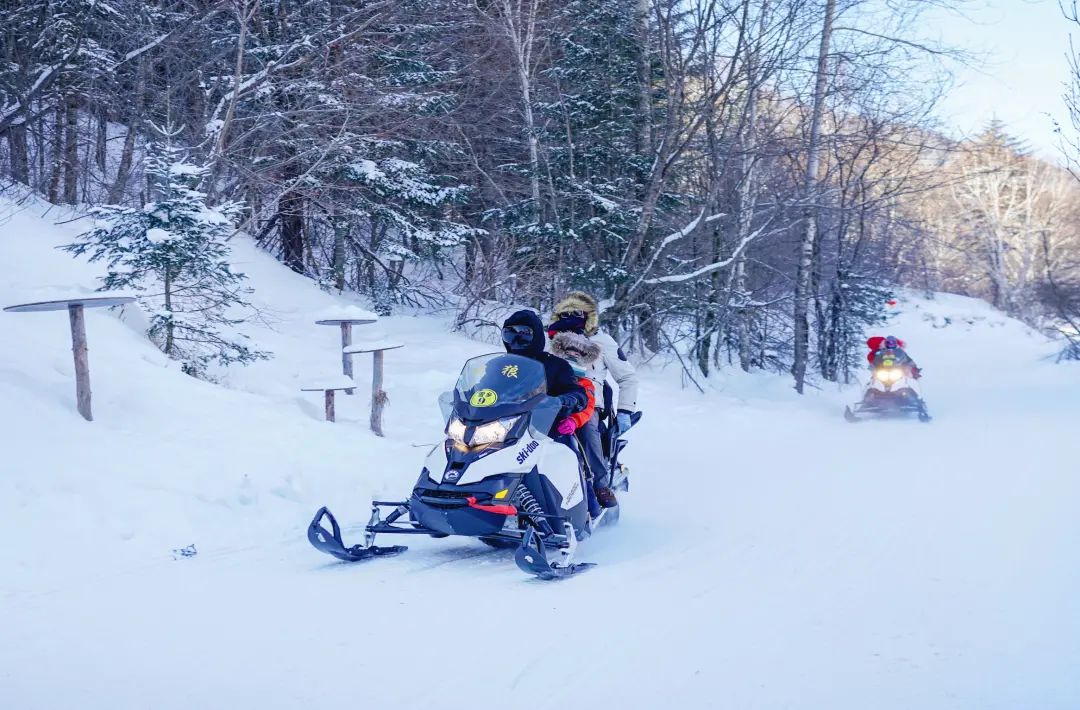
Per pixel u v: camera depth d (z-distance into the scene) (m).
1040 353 36.84
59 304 7.50
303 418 9.51
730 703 3.18
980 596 4.50
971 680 3.36
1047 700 3.15
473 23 18.14
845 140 16.78
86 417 7.63
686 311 18.91
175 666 3.54
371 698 3.22
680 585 4.87
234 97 15.33
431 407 11.63
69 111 17.27
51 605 4.43
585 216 18.70
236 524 6.18
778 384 19.91
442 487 5.13
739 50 14.52
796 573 5.11
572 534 5.23
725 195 18.08
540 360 5.69
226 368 11.48
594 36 17.62
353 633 3.98
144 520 5.90
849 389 22.69
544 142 18.66
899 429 13.66
